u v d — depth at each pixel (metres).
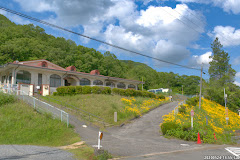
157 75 100.88
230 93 45.50
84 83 34.38
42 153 8.39
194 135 14.30
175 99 54.25
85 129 14.98
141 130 17.06
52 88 29.06
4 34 50.97
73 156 8.10
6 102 16.38
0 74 32.31
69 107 20.38
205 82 52.16
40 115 14.88
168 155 8.89
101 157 7.64
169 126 15.48
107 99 24.64
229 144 14.74
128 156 8.52
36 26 70.81
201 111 29.73
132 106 25.42
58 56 54.81
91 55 65.75
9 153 8.12
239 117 39.12
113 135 14.43
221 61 50.56
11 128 11.89
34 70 27.66
